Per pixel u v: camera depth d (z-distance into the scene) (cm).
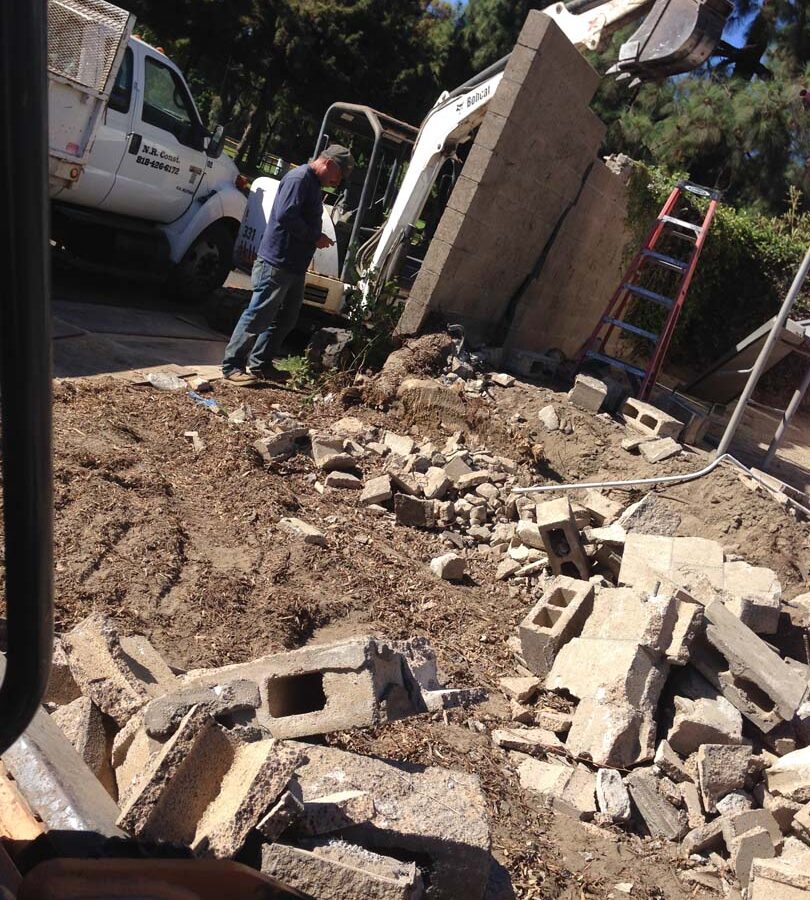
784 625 547
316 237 825
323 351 905
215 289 1122
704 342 1596
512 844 361
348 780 265
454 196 875
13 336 112
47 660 126
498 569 628
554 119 930
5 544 122
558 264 1053
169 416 696
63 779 211
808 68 2225
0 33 103
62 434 606
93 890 167
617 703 446
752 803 421
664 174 1429
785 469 1040
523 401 837
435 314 902
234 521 571
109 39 872
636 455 788
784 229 1873
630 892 356
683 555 568
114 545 488
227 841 205
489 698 467
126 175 978
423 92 3359
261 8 3070
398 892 219
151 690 279
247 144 3334
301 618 478
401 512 662
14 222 108
